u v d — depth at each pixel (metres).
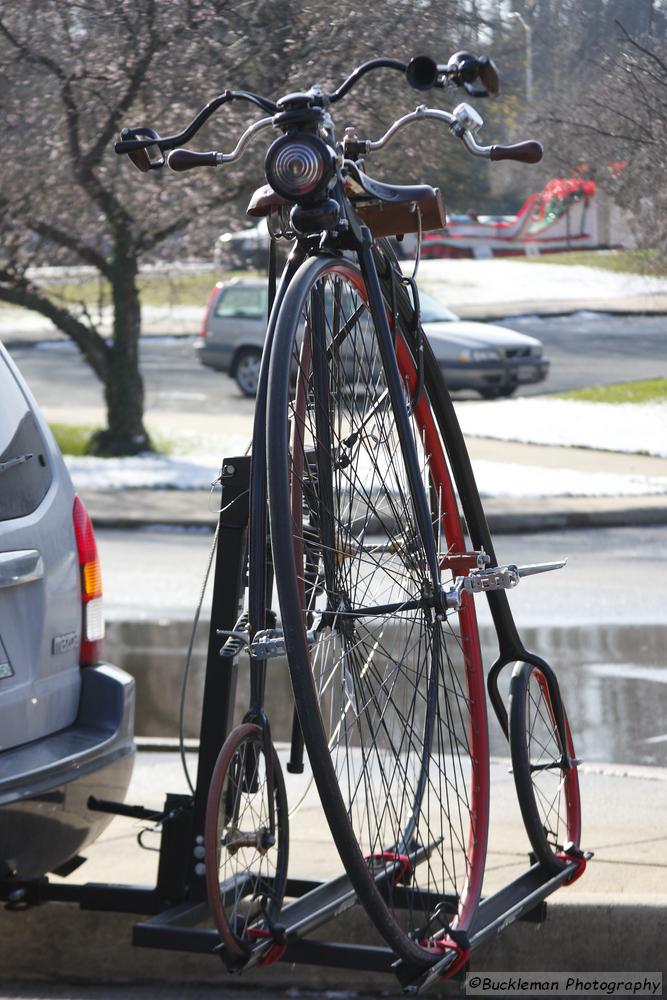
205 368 66.31
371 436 7.81
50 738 8.62
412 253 55.69
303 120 7.13
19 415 8.93
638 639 20.55
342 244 7.42
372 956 7.16
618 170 22.02
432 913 7.86
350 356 7.74
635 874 9.95
